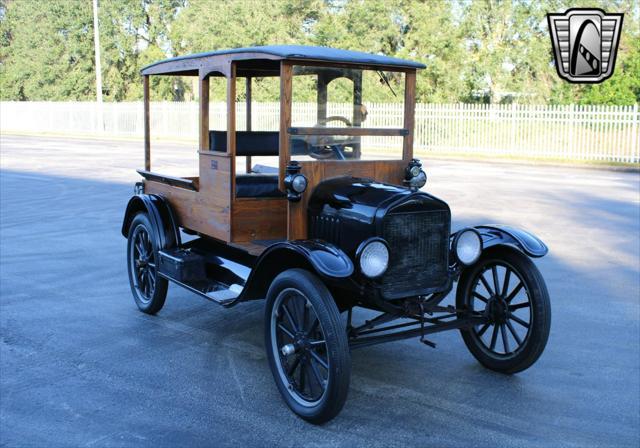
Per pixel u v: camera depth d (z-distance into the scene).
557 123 22.77
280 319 4.18
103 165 18.89
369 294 4.07
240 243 5.01
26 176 16.28
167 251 5.62
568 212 11.45
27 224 10.22
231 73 4.87
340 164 4.68
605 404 4.20
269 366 4.59
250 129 6.18
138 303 6.10
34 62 41.50
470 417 4.01
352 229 4.20
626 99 26.70
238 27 32.03
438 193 13.66
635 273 7.43
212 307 6.27
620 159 21.52
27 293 6.64
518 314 6.35
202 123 5.35
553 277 7.28
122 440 3.70
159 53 36.88
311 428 3.86
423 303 4.38
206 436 3.75
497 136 23.89
